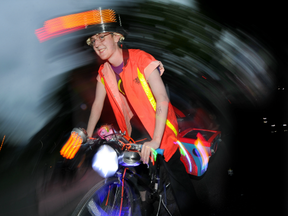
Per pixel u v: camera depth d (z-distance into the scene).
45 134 4.27
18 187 3.05
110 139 1.62
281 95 10.23
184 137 3.51
